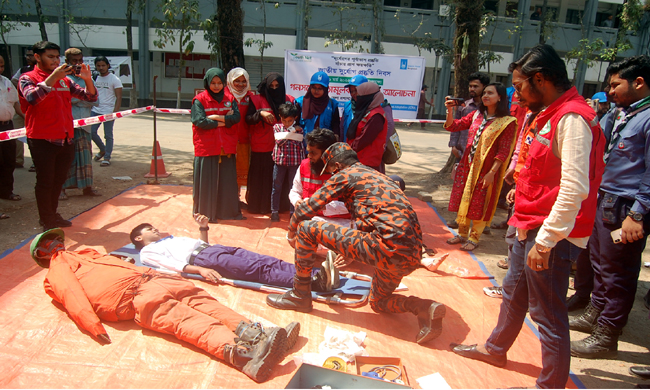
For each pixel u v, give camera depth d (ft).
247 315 9.91
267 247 13.99
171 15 52.90
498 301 11.62
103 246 13.14
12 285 10.51
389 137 15.46
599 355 9.95
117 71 49.44
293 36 65.87
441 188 24.36
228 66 22.89
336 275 11.10
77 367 7.90
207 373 7.92
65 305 8.99
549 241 6.92
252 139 16.63
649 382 9.04
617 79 9.82
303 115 16.30
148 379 7.72
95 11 63.16
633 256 9.52
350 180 9.65
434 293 11.84
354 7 65.26
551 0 73.51
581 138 6.69
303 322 9.88
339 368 8.18
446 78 70.38
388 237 8.90
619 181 9.73
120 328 9.12
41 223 13.98
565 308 7.54
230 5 22.30
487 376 8.54
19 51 64.59
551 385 7.64
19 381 7.48
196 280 11.28
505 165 14.49
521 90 7.58
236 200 16.30
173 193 19.21
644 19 69.46
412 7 75.46
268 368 7.78
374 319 10.23
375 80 21.17
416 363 8.75
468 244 14.99
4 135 13.69
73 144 14.33
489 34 68.39
